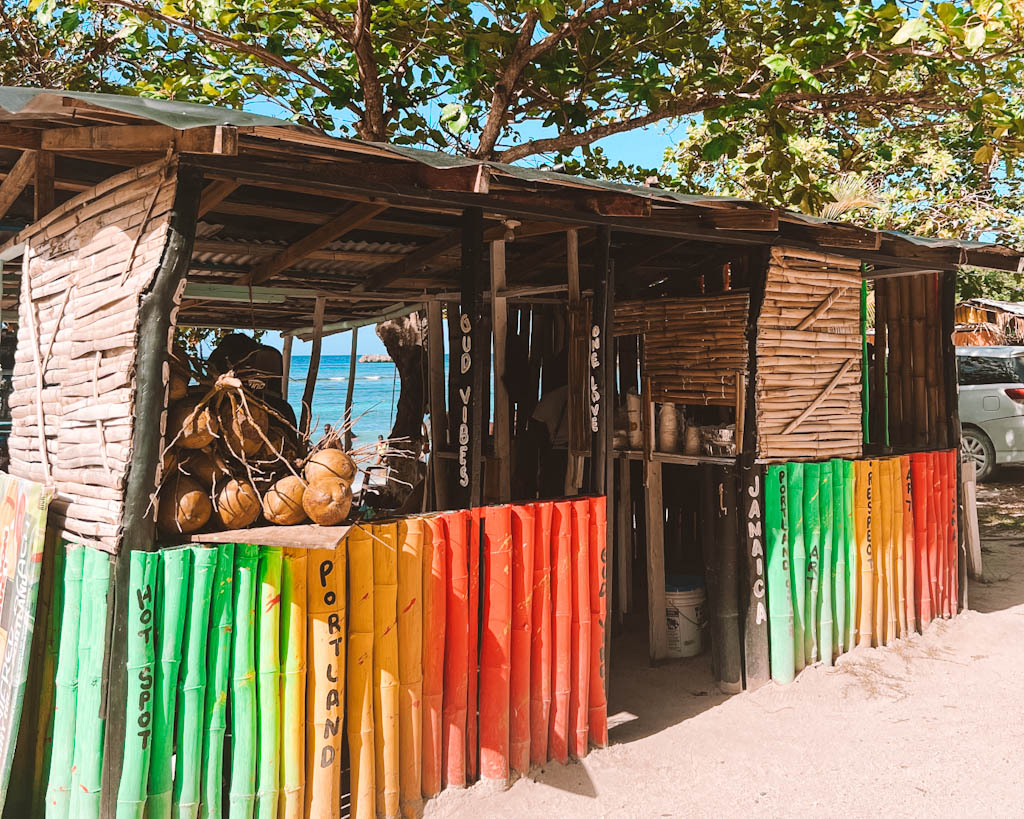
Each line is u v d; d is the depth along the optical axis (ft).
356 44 20.42
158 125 9.57
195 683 9.66
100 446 10.13
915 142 33.12
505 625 12.24
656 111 23.76
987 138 21.83
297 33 23.04
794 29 22.27
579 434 15.93
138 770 9.29
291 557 10.19
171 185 9.57
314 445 10.62
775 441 16.88
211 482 10.18
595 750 13.53
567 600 13.14
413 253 17.88
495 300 16.92
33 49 27.20
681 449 18.21
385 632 10.98
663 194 13.07
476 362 12.47
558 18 21.12
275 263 17.31
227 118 8.62
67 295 11.46
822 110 24.41
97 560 9.62
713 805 12.12
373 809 10.92
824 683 16.39
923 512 19.85
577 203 13.24
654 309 18.44
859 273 18.61
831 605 17.66
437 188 10.97
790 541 16.81
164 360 9.59
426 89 24.18
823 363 17.87
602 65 22.94
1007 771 13.01
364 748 10.80
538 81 23.24
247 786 9.95
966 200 35.78
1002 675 17.08
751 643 16.24
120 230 10.33
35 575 9.82
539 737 12.78
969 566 24.35
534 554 12.84
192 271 18.58
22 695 9.64
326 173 10.64
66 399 11.25
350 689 10.81
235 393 10.23
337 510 10.03
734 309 16.88
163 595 9.50
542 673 12.80
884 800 12.25
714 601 16.51
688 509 23.20
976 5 17.20
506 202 12.57
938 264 20.29
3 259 14.69
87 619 9.72
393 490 23.34
